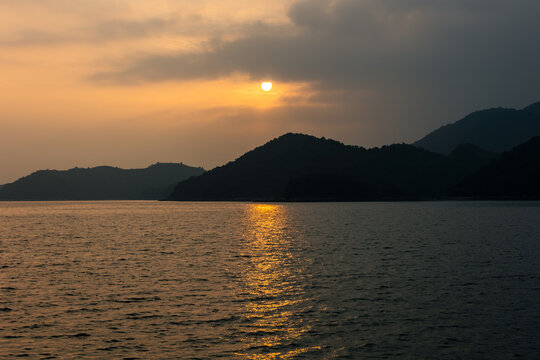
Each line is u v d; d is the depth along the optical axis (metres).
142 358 21.75
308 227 98.88
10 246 64.31
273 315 28.14
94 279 38.97
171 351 22.56
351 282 37.38
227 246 63.59
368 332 25.06
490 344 23.19
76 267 45.22
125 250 59.22
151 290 34.72
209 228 98.88
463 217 126.50
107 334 24.84
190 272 42.31
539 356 21.70
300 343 23.56
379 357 21.80
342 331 25.27
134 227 103.38
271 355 22.09
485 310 28.78
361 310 29.09
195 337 24.42
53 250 59.41
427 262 47.28
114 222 124.38
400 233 81.00
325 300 31.58
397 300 31.41
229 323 26.69
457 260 48.38
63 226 108.94
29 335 24.59
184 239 74.12
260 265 46.31
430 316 27.72
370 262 47.78
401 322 26.67
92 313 28.56
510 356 21.75
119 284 36.88
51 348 22.84
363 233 82.19
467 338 24.03
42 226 109.56
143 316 27.98
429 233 80.12
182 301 31.45
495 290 33.97
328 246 62.59
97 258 51.59
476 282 36.81
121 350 22.64
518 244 61.91
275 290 34.62
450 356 21.84
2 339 23.97
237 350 22.69
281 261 49.00
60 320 27.14
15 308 29.58
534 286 35.16
